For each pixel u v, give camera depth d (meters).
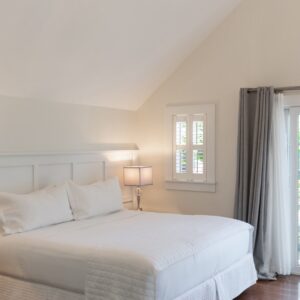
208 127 5.14
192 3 4.38
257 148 4.63
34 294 3.24
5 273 3.41
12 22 3.35
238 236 3.94
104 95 5.01
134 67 4.83
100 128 5.16
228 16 4.99
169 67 5.25
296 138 4.66
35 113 4.32
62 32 3.74
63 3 3.46
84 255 3.04
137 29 4.27
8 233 3.55
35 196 3.89
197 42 5.11
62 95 4.54
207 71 5.15
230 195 5.02
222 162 5.07
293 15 4.63
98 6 3.71
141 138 5.68
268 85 4.77
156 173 5.57
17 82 3.97
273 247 4.64
